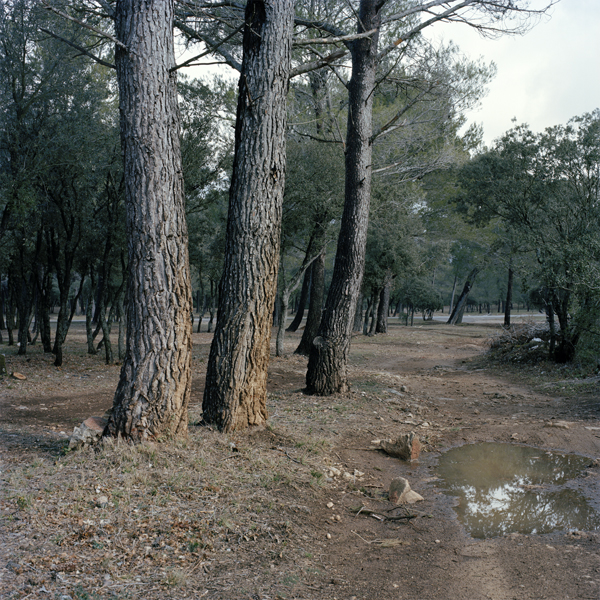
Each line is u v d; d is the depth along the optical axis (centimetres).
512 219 1647
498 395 1152
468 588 344
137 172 498
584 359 1354
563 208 1475
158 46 505
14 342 2339
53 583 298
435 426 870
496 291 7731
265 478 507
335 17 1196
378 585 348
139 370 508
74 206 1480
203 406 633
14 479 431
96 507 396
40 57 1243
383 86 1251
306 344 1895
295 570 359
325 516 467
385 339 2831
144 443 502
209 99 1459
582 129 1445
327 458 621
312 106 1584
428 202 2728
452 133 2203
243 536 391
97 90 1381
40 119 1272
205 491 451
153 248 502
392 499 527
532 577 356
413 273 2858
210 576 335
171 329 514
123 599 294
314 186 1526
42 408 916
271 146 620
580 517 476
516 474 621
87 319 1848
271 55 616
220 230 2278
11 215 1286
